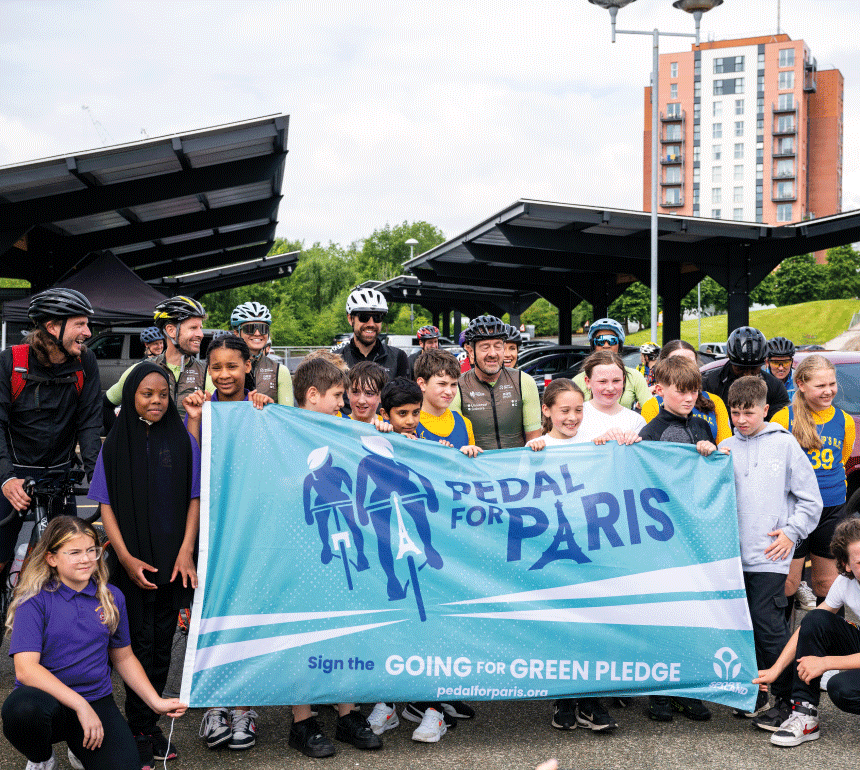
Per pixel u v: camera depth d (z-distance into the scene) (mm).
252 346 5121
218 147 12367
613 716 4070
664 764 3525
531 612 3781
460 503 3855
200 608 3596
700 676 3828
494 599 3771
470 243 21750
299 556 3695
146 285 14906
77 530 3197
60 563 3193
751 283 19891
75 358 4270
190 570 3646
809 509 3969
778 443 4031
